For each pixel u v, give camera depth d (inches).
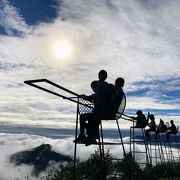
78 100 153.6
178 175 449.1
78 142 158.1
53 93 132.6
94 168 406.3
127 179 358.9
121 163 362.9
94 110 159.6
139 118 303.7
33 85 116.7
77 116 157.2
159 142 390.9
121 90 176.1
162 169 452.4
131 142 335.0
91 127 161.0
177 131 442.6
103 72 165.8
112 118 165.2
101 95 159.3
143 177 386.6
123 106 176.2
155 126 365.1
